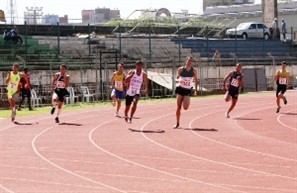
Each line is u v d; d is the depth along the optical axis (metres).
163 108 32.44
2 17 56.16
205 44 55.44
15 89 25.39
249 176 12.55
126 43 50.88
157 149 16.69
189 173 13.01
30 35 50.16
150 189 11.39
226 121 24.83
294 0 82.69
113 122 24.81
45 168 13.84
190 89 22.08
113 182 12.10
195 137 19.31
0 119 26.62
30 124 24.22
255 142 17.97
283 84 28.88
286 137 19.20
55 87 25.11
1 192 11.29
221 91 49.94
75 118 26.89
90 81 42.03
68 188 11.58
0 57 41.47
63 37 49.03
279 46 60.50
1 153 16.23
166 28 63.41
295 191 11.03
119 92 27.56
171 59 48.22
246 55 56.69
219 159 14.84
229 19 80.81
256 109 31.47
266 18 69.69
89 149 16.83
